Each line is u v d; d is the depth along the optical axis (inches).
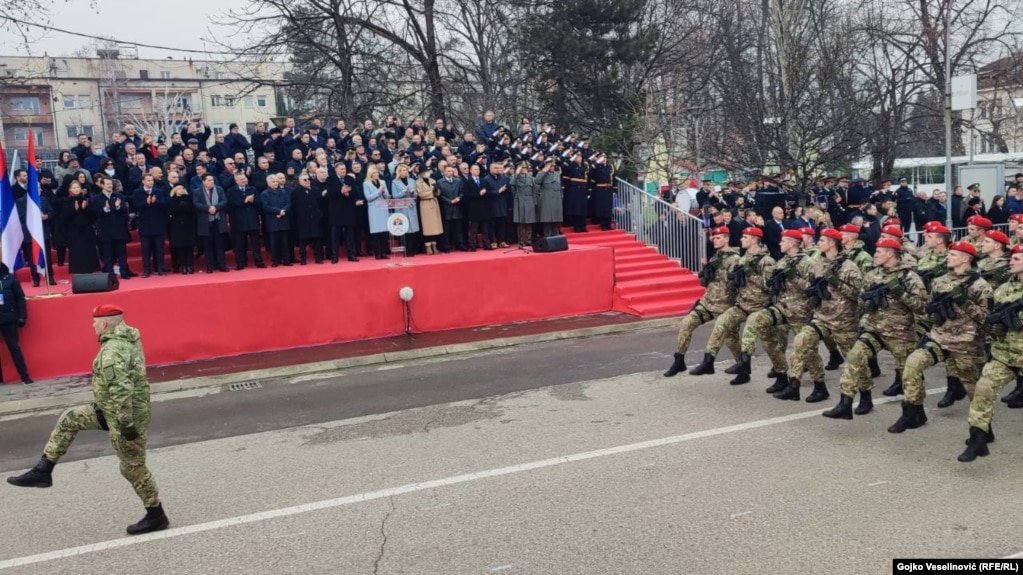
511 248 695.7
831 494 247.0
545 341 562.3
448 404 387.5
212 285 519.2
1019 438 301.3
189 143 649.0
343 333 556.4
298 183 607.8
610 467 279.6
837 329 344.2
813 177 821.2
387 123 791.7
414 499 258.1
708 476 266.5
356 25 1045.8
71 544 236.2
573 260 642.2
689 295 674.2
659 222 746.2
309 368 489.7
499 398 394.0
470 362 495.8
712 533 220.7
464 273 597.0
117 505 269.0
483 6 1190.3
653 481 263.7
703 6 1434.5
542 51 1103.6
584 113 1179.3
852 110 775.1
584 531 225.9
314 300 546.9
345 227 622.2
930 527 220.4
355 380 459.2
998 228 801.6
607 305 660.1
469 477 276.5
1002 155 1348.4
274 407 402.9
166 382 459.5
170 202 565.9
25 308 472.4
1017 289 265.4
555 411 361.4
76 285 495.2
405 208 637.9
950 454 283.4
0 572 218.2
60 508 268.5
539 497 254.1
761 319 363.9
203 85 2600.9
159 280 549.0
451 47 1328.7
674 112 1172.5
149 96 2529.5
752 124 800.9
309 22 1013.8
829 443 299.0
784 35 816.3
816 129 761.6
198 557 222.1
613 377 428.8
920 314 319.3
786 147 759.7
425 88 1111.0
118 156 641.0
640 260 717.3
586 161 761.0
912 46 1107.3
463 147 753.6
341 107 1052.5
